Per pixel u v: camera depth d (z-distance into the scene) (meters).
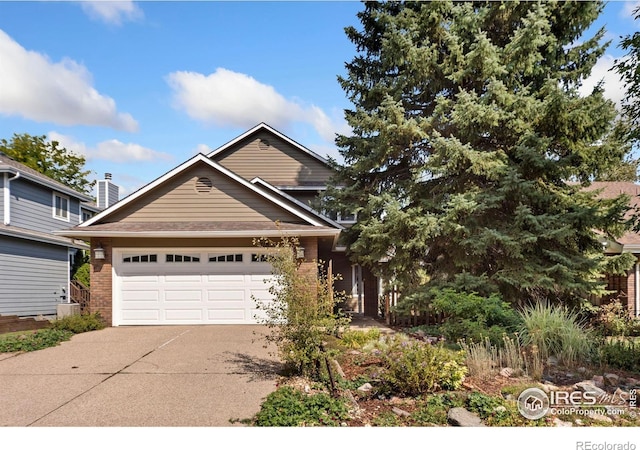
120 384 6.12
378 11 13.65
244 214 13.01
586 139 11.34
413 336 9.96
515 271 11.13
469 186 12.41
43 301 18.19
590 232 11.34
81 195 21.27
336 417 4.76
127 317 12.02
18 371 6.90
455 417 4.64
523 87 11.54
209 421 4.72
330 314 6.44
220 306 12.19
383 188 14.52
